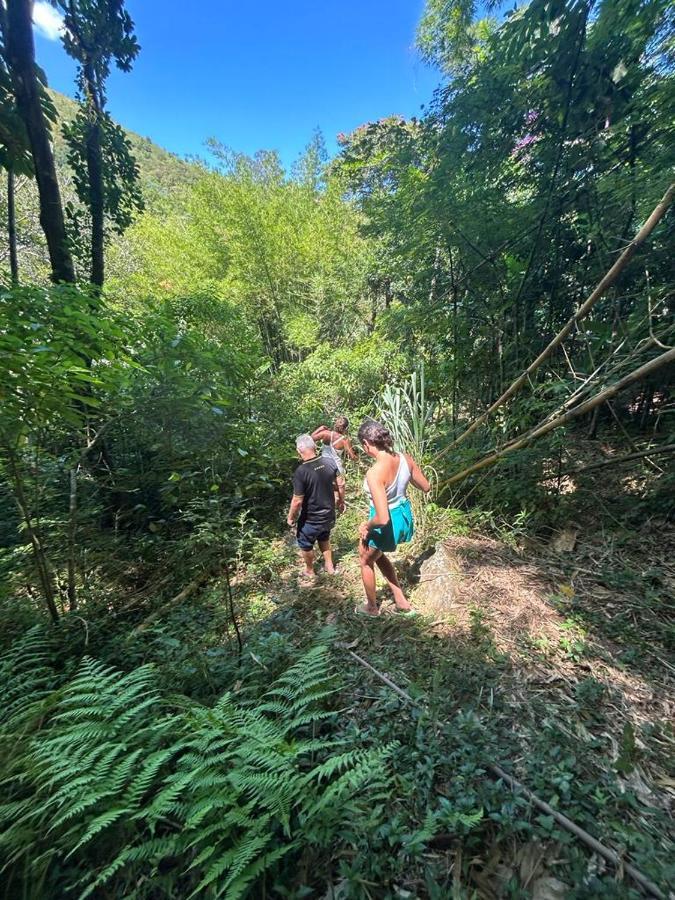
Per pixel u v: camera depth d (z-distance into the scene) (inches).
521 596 105.8
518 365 165.2
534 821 52.9
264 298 510.9
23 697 77.4
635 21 110.2
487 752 62.0
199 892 49.9
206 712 64.2
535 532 137.3
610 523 128.8
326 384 328.5
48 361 85.5
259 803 52.8
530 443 138.5
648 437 147.2
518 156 149.7
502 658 84.7
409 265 193.5
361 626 106.3
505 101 136.6
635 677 78.5
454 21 237.1
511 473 151.8
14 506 148.2
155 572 143.5
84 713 65.1
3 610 111.0
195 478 168.6
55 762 58.7
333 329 488.1
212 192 475.8
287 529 185.9
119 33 177.5
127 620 124.7
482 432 176.2
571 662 83.6
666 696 73.6
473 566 121.3
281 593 133.0
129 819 52.4
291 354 521.7
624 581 105.0
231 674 88.5
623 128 121.5
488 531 144.0
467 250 166.2
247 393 231.6
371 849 50.6
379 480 101.0
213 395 167.5
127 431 156.8
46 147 144.9
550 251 154.8
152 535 162.7
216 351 185.9
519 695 75.5
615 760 61.3
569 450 163.5
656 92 115.3
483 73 141.1
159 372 141.2
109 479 157.8
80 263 201.6
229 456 181.8
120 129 196.5
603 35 115.3
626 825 50.6
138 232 525.7
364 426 107.3
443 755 61.5
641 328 119.6
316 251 467.5
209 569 143.3
